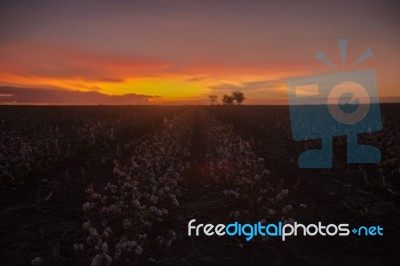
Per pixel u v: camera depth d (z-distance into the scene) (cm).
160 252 559
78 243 587
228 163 1066
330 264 521
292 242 594
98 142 1838
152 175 811
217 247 578
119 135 2330
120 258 493
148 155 1045
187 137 2016
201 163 1316
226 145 1268
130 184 650
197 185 988
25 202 823
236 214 639
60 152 1373
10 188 951
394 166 1152
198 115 5066
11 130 2116
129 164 1203
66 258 531
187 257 543
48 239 608
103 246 424
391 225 666
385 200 818
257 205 679
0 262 528
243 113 4253
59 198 860
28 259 538
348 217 716
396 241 596
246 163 885
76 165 1284
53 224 684
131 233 521
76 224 673
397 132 1627
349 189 918
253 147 1700
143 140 2025
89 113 4266
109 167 1240
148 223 567
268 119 3047
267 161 1348
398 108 4828
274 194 762
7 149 1209
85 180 1040
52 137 1622
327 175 1090
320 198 845
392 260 531
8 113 4272
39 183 1009
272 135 2242
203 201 828
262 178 841
